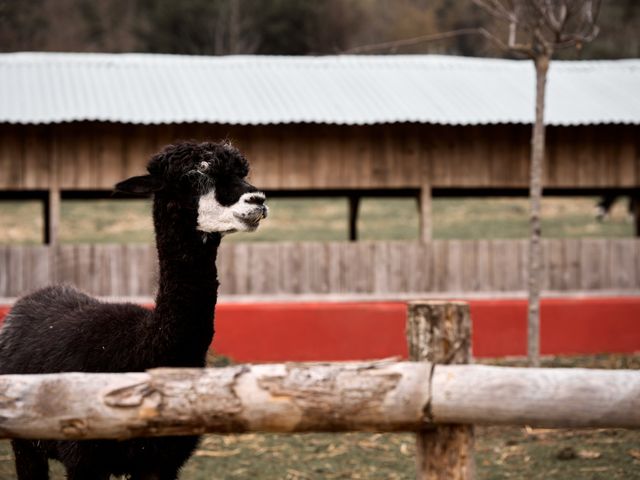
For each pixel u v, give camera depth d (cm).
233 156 694
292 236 3409
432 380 482
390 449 1180
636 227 2247
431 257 1788
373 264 1773
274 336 1678
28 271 1688
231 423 481
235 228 669
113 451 662
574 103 1875
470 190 2148
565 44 1371
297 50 6384
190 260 669
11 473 1070
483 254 1797
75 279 1702
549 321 1734
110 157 1764
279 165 1803
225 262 1741
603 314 1741
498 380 477
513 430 1224
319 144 1811
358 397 479
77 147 1753
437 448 491
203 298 668
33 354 757
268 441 1221
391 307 1702
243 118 1703
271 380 480
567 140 1861
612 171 1870
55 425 479
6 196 2064
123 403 478
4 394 481
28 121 1641
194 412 479
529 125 1827
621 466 1055
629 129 1872
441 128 1828
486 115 1762
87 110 1712
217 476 1071
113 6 6912
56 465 1123
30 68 1961
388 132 1822
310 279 1762
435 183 1833
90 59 2044
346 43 6350
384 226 3603
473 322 1714
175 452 664
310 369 484
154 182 686
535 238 1346
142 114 1703
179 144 702
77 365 702
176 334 657
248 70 2034
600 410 471
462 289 1795
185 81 1938
